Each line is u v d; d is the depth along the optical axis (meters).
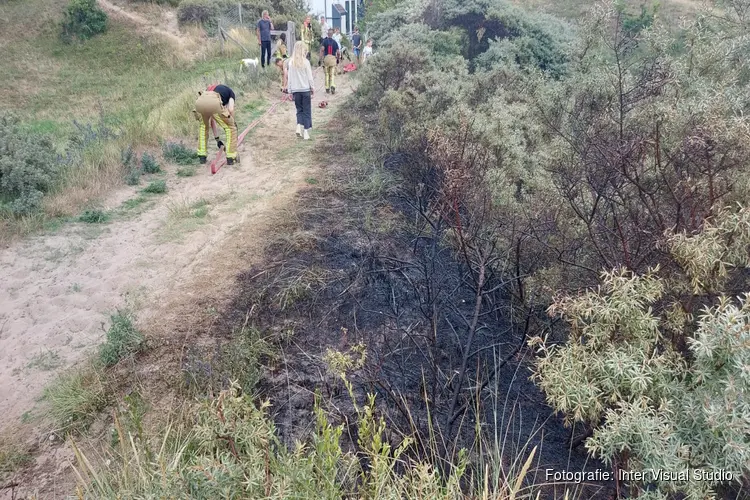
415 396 3.47
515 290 4.36
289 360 3.82
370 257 5.16
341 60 20.45
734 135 3.35
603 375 2.44
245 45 23.70
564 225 4.32
